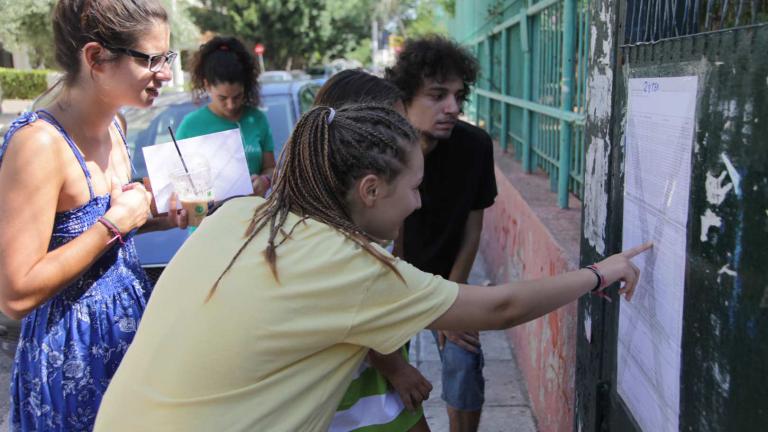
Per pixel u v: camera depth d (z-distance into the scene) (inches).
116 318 74.0
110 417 52.1
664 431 57.2
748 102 42.5
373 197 52.9
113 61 68.5
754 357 42.7
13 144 64.8
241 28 1122.0
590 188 77.2
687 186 51.4
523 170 196.1
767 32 40.3
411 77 91.1
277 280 48.9
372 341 50.6
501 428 125.2
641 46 60.2
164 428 49.3
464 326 52.7
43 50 644.1
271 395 49.7
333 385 52.6
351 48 1286.9
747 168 42.8
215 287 49.9
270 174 136.7
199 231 55.6
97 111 70.9
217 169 101.0
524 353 141.9
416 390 67.7
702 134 48.6
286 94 198.8
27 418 73.1
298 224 51.6
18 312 65.0
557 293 55.8
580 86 134.6
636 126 62.1
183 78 539.8
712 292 47.7
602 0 71.5
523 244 149.9
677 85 52.8
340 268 49.3
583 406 80.4
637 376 63.6
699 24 62.2
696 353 50.5
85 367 72.2
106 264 73.4
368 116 52.8
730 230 45.0
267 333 48.4
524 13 186.4
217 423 48.6
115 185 76.7
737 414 44.9
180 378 49.3
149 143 176.9
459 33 410.3
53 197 66.2
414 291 50.9
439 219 98.7
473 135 96.7
